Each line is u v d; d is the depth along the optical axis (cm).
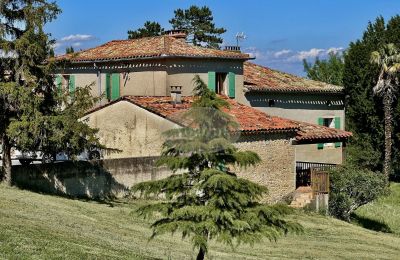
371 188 2778
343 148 3625
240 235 1246
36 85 2123
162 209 1284
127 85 3111
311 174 2808
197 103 1280
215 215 1223
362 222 2939
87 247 1405
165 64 2944
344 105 3903
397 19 4347
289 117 3562
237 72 3253
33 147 2177
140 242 1691
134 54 3027
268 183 2734
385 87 4003
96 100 2267
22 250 1240
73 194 2347
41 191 2252
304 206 2761
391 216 3100
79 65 3325
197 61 3056
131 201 2430
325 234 2355
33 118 2111
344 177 2791
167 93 2942
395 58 3981
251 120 2750
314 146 3462
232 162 1284
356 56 4172
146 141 2642
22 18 2155
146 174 2558
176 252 1644
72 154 2208
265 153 2720
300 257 1888
